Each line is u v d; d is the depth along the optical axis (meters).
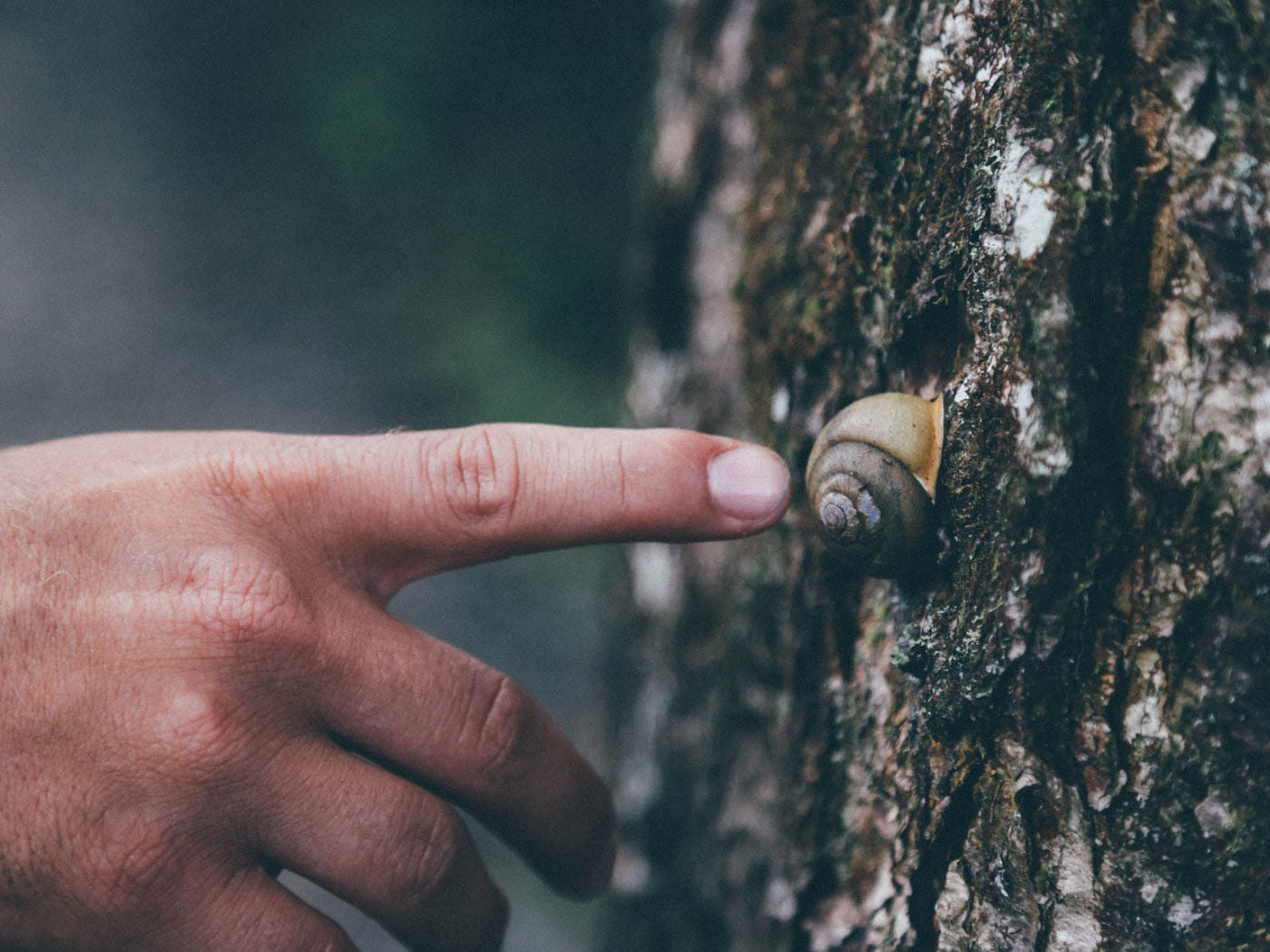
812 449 0.31
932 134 0.29
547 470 0.30
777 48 0.34
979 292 0.28
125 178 1.52
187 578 0.29
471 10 1.29
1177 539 0.27
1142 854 0.27
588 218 1.21
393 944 0.67
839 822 0.33
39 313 1.32
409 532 0.30
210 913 0.29
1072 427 0.27
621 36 1.28
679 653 0.40
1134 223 0.27
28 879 0.29
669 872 0.42
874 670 0.32
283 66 1.50
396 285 1.28
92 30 1.72
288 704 0.29
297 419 1.16
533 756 0.31
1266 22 0.26
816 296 0.33
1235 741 0.26
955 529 0.28
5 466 0.31
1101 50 0.27
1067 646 0.27
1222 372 0.26
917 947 0.30
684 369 0.40
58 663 0.29
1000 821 0.28
